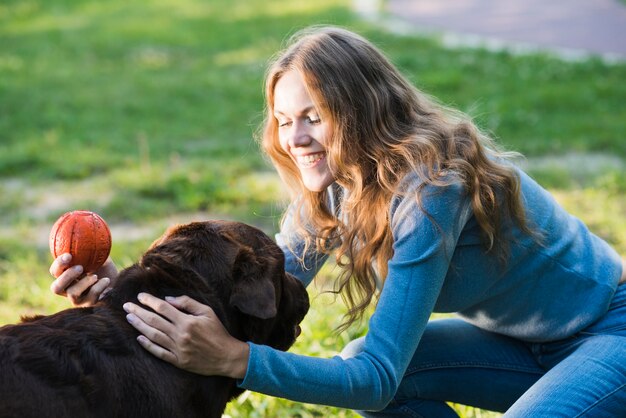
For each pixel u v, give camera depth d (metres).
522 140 9.34
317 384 2.66
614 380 2.91
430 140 2.88
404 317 2.76
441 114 3.06
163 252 2.83
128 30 17.77
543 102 11.02
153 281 2.75
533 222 3.03
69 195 7.93
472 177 2.86
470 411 4.01
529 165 8.55
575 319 3.07
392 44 15.51
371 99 2.92
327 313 4.88
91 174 8.60
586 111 10.77
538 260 3.03
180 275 2.76
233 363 2.61
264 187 7.87
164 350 2.62
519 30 17.03
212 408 2.77
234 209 7.40
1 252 6.56
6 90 12.19
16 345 2.50
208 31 17.77
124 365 2.58
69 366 2.51
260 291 2.64
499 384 3.32
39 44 16.19
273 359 2.64
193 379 2.69
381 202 2.97
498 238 2.96
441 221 2.79
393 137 2.94
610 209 7.15
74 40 16.64
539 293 3.07
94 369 2.54
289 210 3.44
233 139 9.88
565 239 3.09
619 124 9.98
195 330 2.57
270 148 3.34
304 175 3.10
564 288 3.06
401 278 2.78
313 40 2.97
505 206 2.95
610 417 2.90
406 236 2.80
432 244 2.78
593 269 3.10
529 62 13.65
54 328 2.60
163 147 9.41
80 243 2.92
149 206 7.51
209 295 2.75
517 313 3.12
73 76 13.38
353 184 3.02
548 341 3.17
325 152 3.02
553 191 7.70
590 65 13.20
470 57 14.17
